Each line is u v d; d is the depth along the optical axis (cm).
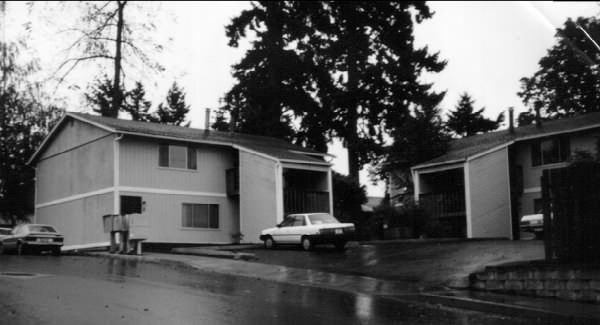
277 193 2970
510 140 3241
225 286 1476
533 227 2736
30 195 4069
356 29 4303
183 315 1073
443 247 2184
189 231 3112
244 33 4559
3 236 2791
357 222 3409
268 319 1057
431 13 4309
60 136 3381
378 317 1095
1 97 3966
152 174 3033
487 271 1411
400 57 4291
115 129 2897
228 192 3275
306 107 4306
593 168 1255
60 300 1198
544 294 1290
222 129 4697
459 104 5216
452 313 1156
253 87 4397
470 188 3072
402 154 3619
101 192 3003
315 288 1486
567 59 3378
